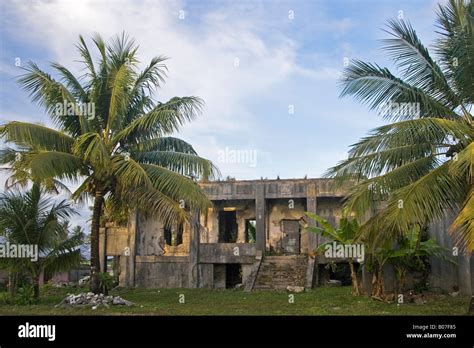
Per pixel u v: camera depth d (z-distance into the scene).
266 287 23.03
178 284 26.00
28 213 17.03
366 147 12.03
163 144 18.88
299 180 26.22
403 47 12.74
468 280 17.23
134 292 23.17
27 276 19.44
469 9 12.26
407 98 12.59
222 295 20.45
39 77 16.34
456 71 12.34
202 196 16.67
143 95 18.36
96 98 17.44
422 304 15.88
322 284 24.69
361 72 12.70
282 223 28.17
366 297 17.47
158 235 27.16
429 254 16.88
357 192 12.58
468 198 10.82
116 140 16.92
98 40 17.61
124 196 17.38
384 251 16.08
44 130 15.70
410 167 12.49
